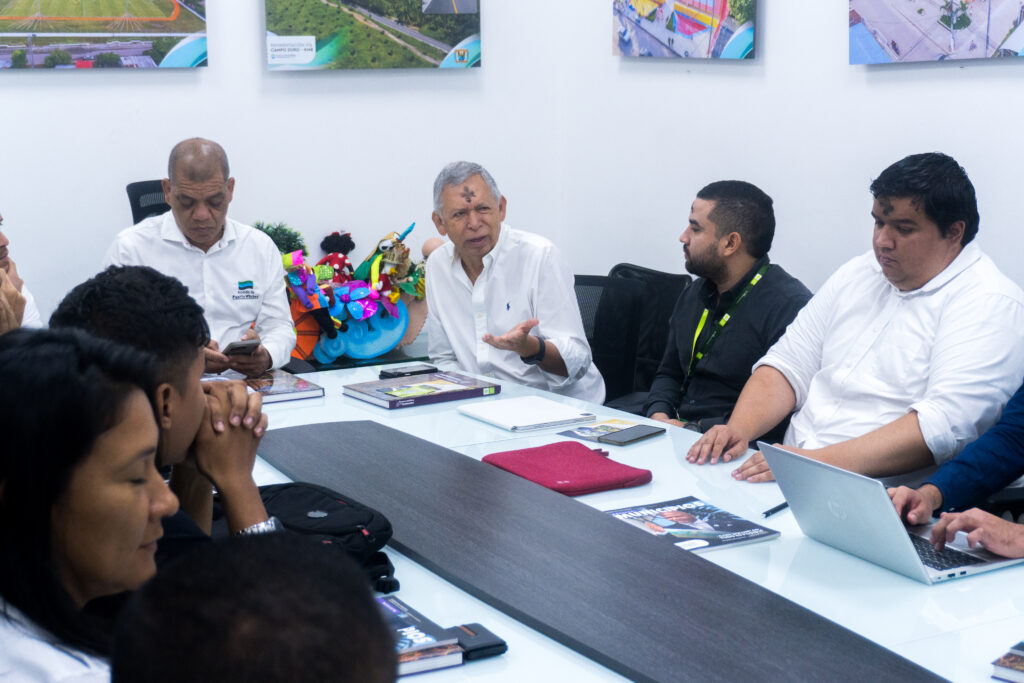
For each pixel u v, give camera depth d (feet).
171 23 14.78
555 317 10.28
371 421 8.00
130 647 1.58
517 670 4.02
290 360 10.92
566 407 8.43
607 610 4.48
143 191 13.85
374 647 1.59
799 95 12.85
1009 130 10.55
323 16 15.61
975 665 4.09
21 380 2.71
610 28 16.03
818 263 12.90
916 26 11.16
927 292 7.56
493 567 4.97
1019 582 4.96
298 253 14.74
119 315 4.38
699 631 4.29
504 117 17.19
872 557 5.17
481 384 9.15
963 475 6.35
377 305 15.39
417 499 6.02
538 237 10.50
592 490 6.31
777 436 9.10
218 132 15.43
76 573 2.98
